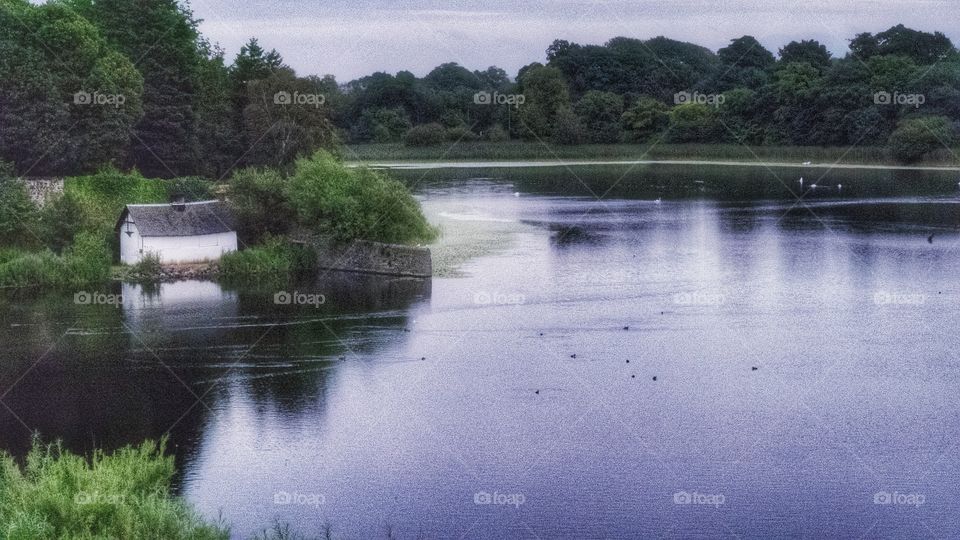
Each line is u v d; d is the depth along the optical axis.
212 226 102.69
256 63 144.38
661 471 52.69
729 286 92.50
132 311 84.69
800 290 90.88
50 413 60.31
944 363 69.38
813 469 52.97
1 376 67.31
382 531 46.41
